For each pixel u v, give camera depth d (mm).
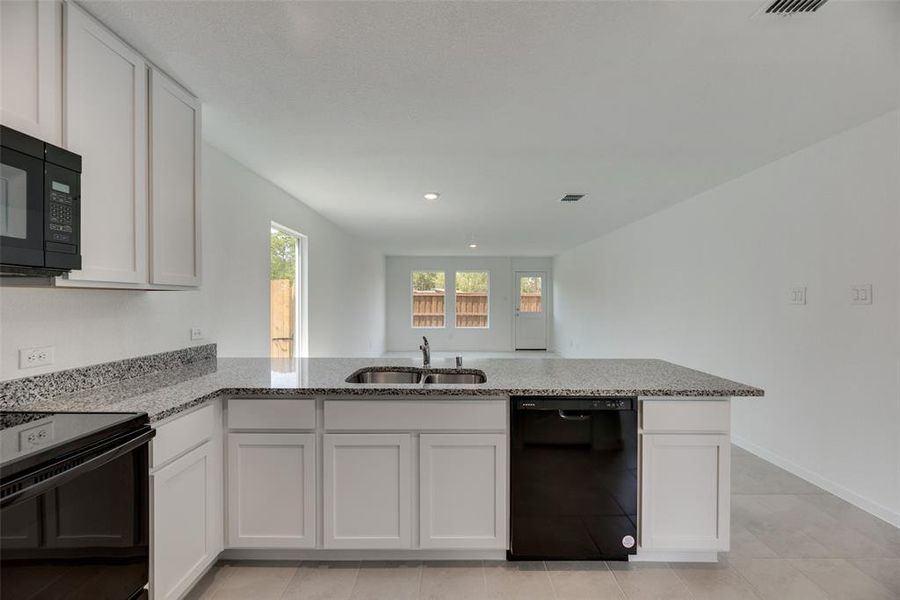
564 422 2111
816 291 3154
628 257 6398
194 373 2477
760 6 1662
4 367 1670
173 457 1754
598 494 2121
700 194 4555
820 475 3109
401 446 2123
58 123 1561
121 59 1850
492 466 2129
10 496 1089
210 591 1997
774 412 3545
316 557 2232
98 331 2102
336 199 4711
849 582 2072
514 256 10883
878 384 2717
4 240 1312
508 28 1795
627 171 3752
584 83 2250
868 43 1905
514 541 2131
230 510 2131
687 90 2332
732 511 2764
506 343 10930
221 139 2965
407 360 3051
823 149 3082
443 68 2102
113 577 1442
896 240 2613
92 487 1367
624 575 2111
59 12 1565
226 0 1622
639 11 1691
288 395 2121
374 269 9250
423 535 2133
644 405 2111
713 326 4375
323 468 2129
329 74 2154
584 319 8445
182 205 2246
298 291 5047
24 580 1148
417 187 4215
